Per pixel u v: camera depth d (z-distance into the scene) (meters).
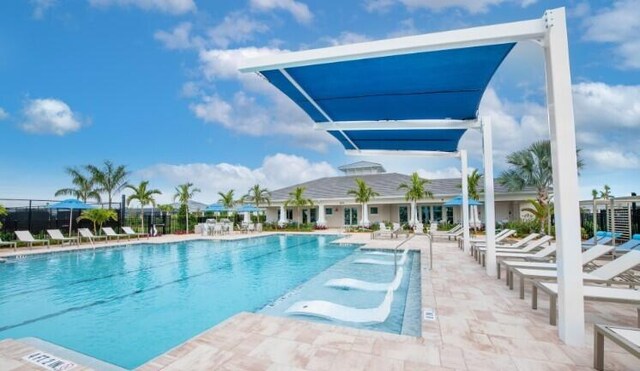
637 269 6.77
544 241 10.20
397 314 6.02
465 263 10.27
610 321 5.18
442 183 29.73
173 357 3.77
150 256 14.74
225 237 21.77
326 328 4.61
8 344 4.30
